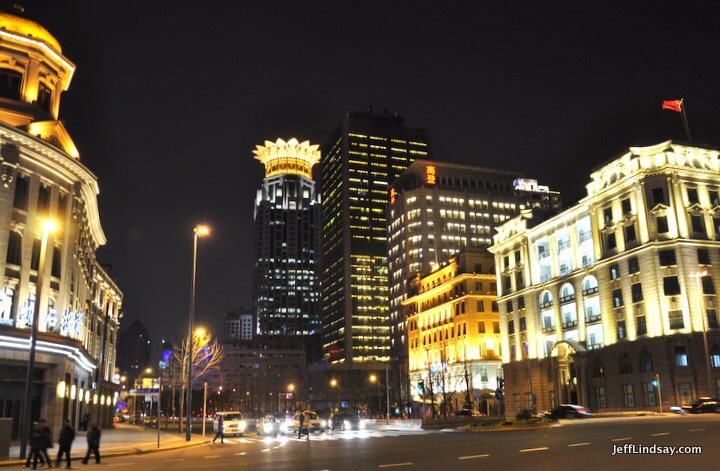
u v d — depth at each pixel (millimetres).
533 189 180000
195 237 47469
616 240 78125
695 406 56656
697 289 69312
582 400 79562
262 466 22125
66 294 47188
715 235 73000
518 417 48750
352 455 25906
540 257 96375
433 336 129000
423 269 163500
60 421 44188
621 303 76562
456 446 28359
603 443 25391
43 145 45094
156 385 75188
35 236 44688
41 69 50500
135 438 48312
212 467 22500
